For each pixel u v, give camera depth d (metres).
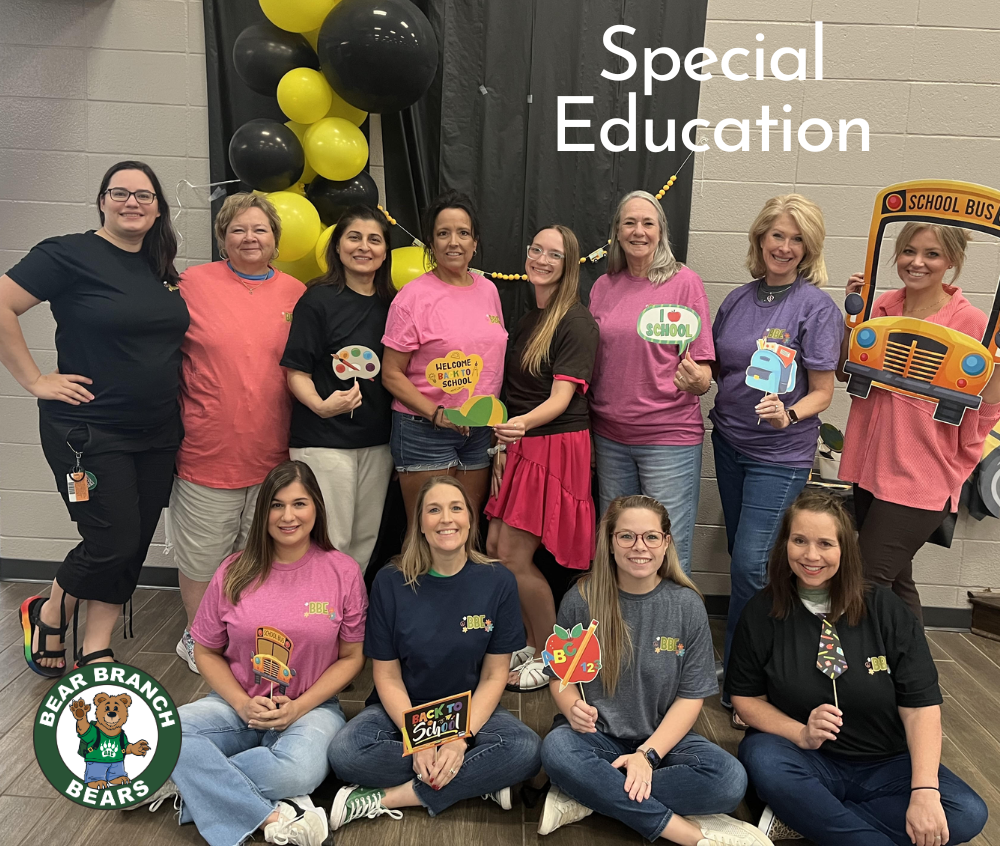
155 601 3.21
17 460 3.28
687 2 2.95
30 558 3.35
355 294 2.54
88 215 3.15
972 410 2.36
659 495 2.61
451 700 1.96
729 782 1.90
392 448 2.62
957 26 2.98
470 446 2.68
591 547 2.64
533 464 2.60
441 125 2.97
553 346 2.57
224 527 2.61
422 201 3.04
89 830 1.90
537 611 2.76
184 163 3.11
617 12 2.93
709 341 2.56
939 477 2.40
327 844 1.88
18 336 2.30
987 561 3.25
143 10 3.02
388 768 1.97
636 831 1.93
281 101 2.62
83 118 3.09
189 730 1.95
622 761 1.93
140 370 2.37
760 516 2.50
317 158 2.66
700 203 3.10
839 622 2.01
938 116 3.03
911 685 1.92
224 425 2.51
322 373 2.52
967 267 3.14
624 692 2.07
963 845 1.92
